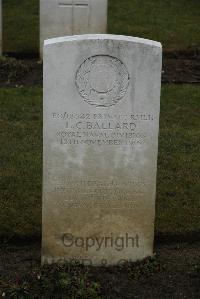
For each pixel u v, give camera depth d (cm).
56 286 250
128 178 260
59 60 246
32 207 306
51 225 262
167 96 446
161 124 403
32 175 334
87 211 262
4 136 379
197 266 268
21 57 547
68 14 509
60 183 258
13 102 430
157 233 292
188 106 432
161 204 312
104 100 251
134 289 255
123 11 653
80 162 256
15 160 349
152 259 270
